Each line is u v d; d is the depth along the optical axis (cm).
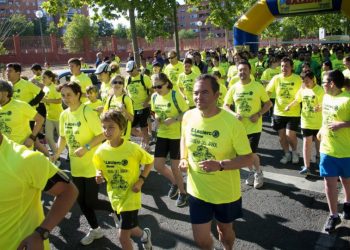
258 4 1579
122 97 592
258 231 457
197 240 342
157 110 545
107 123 360
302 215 493
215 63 1177
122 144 371
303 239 435
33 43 4034
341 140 425
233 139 321
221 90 775
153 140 909
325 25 4025
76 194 218
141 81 788
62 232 480
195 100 320
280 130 698
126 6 1172
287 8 1523
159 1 1269
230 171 330
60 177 211
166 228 475
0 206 193
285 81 675
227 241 354
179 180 537
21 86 669
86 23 4584
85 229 488
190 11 2003
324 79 432
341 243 421
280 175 639
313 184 593
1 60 3778
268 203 533
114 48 4656
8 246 200
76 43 4453
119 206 369
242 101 566
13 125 494
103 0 1177
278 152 780
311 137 612
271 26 3669
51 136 768
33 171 197
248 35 1623
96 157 379
